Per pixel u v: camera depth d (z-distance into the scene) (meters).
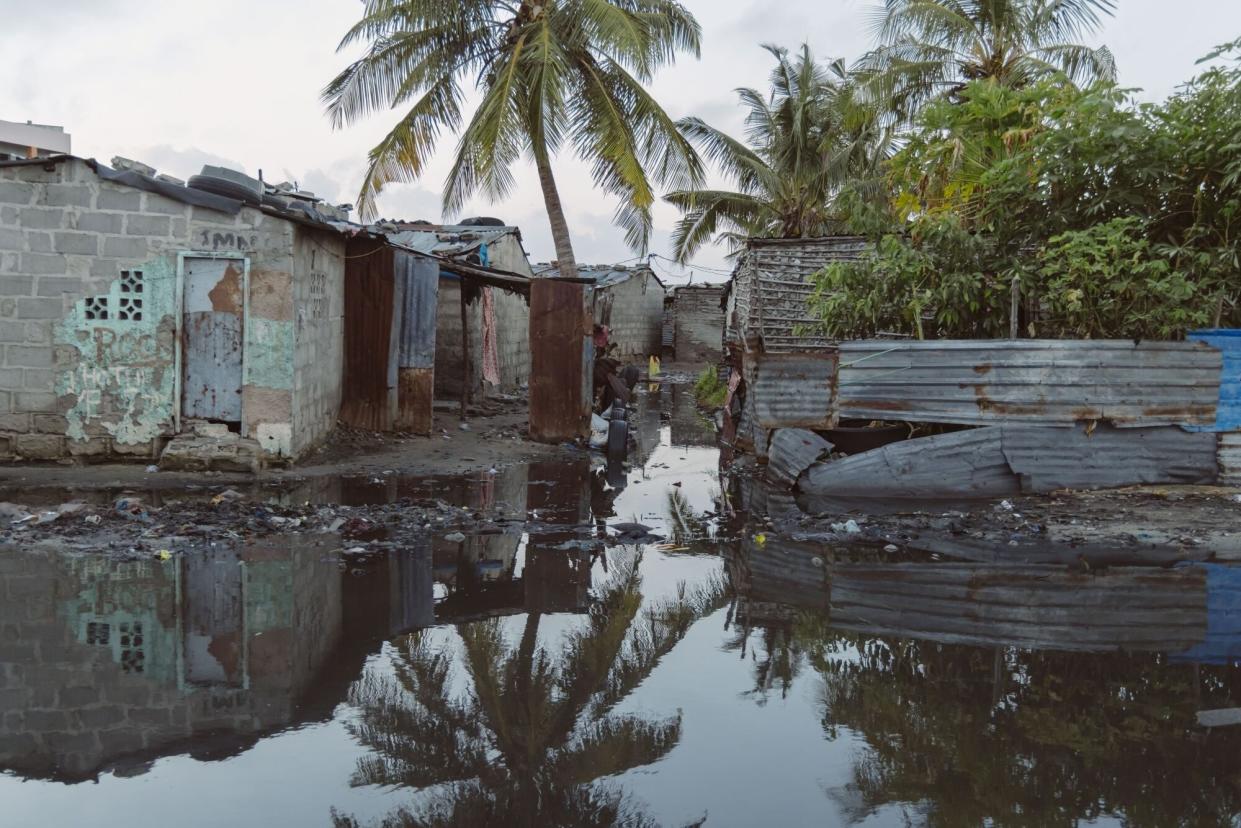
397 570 6.63
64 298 10.10
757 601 6.07
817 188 23.92
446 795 3.47
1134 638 5.29
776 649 5.15
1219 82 9.44
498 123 16.56
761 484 10.82
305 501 8.84
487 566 6.85
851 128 22.03
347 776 3.60
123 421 10.27
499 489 10.15
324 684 4.55
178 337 10.22
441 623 5.53
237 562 6.67
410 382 13.91
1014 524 8.16
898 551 7.38
